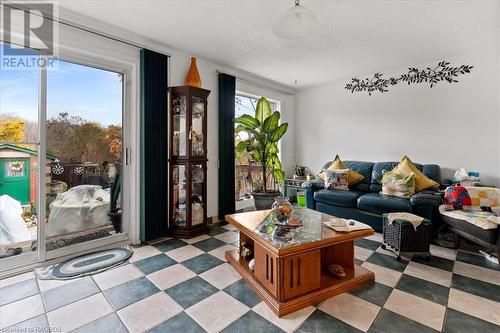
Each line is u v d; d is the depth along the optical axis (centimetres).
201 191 328
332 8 223
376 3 215
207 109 352
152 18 242
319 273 182
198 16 239
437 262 237
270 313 164
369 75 422
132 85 286
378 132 416
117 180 289
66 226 254
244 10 228
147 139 288
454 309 166
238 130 394
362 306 171
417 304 172
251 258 229
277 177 431
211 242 292
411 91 381
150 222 293
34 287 194
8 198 221
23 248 229
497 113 315
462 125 340
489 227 222
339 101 462
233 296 183
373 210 320
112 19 244
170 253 260
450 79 347
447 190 288
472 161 334
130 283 201
